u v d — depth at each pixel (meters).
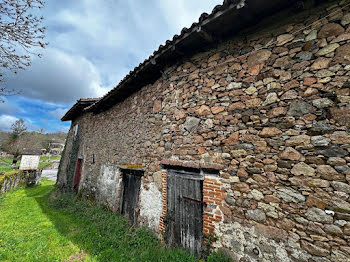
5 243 3.74
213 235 2.61
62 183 9.77
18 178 11.09
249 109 2.53
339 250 1.68
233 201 2.49
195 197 3.01
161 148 3.87
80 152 8.52
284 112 2.21
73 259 3.17
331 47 2.00
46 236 4.03
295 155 2.06
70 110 9.48
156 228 3.59
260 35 2.61
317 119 1.97
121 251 3.24
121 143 5.60
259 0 2.26
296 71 2.20
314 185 1.90
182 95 3.57
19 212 5.94
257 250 2.17
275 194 2.14
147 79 4.77
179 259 2.72
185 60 3.66
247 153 2.45
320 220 1.82
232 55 2.89
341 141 1.80
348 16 1.95
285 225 2.02
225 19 2.59
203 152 2.96
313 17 2.19
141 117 4.86
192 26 2.81
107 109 7.05
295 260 1.90
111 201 5.21
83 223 4.66
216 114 2.90
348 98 1.82
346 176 1.74
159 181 3.78
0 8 2.54
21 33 2.75
